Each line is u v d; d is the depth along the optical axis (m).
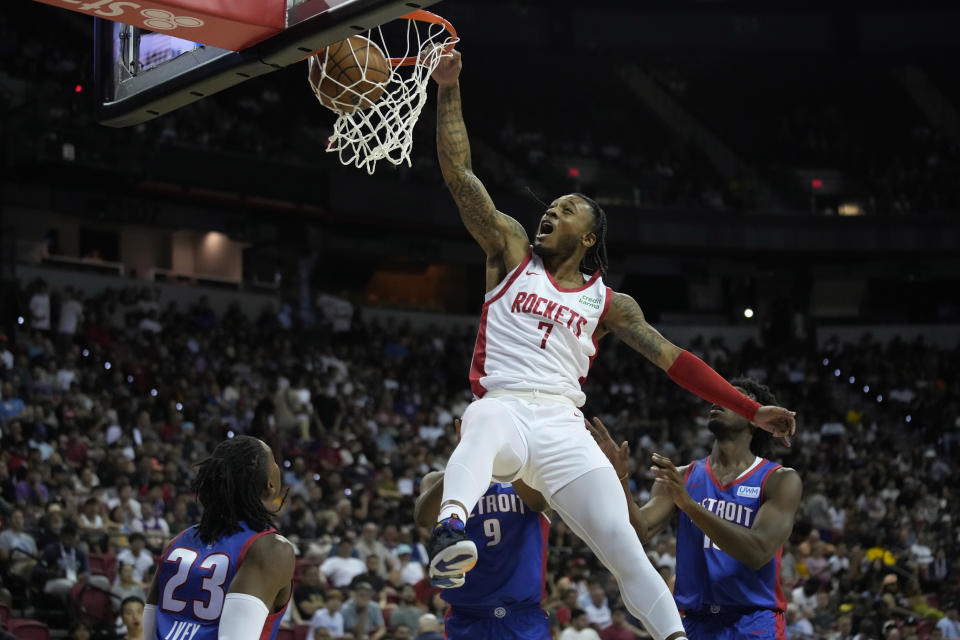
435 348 22.48
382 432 17.11
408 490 14.53
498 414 3.25
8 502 11.05
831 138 29.88
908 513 16.92
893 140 30.34
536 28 28.38
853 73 29.95
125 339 17.73
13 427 12.49
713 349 24.61
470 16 27.83
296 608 10.06
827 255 27.06
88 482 11.80
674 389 22.88
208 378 16.55
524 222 24.95
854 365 24.66
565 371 3.42
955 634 11.71
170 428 14.55
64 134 18.08
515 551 3.76
